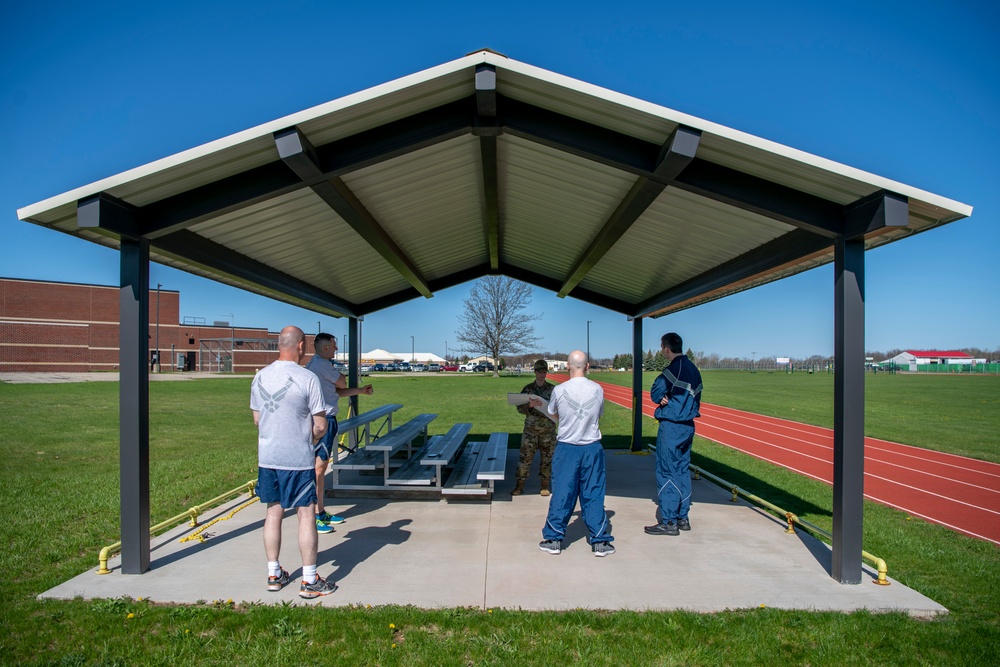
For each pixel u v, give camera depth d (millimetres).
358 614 3637
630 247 6664
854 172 3527
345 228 5949
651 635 3432
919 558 5133
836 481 4340
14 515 6102
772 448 12258
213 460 9555
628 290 9195
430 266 8688
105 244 4562
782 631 3508
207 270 5422
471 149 4742
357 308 9961
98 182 3672
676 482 5500
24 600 3926
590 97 3545
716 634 3449
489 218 6371
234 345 62031
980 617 3863
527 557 4812
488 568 4555
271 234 5531
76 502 6641
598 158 4004
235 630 3477
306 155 3699
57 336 49188
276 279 6742
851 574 4266
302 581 4062
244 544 5141
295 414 3973
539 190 5598
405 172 4855
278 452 3947
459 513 6211
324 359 5695
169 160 3602
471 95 3953
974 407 22531
